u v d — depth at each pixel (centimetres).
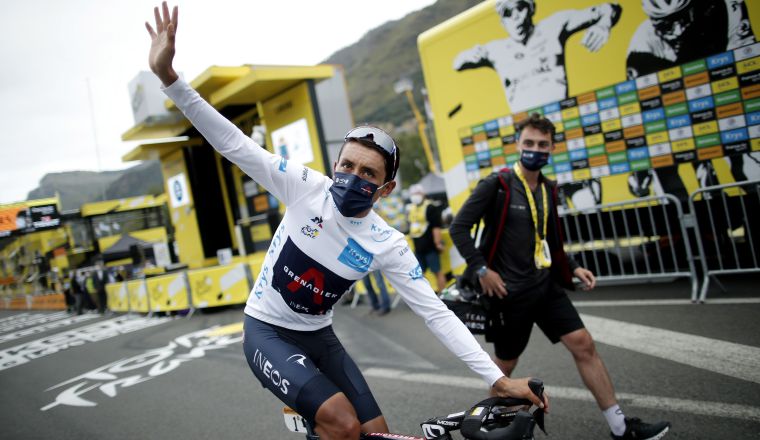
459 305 262
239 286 975
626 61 538
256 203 1356
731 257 520
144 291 1234
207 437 362
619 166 559
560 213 608
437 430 163
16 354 963
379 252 181
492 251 252
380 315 688
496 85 628
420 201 674
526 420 136
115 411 465
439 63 672
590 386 238
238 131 180
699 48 494
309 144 1113
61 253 3027
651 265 564
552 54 583
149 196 3172
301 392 169
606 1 541
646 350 371
